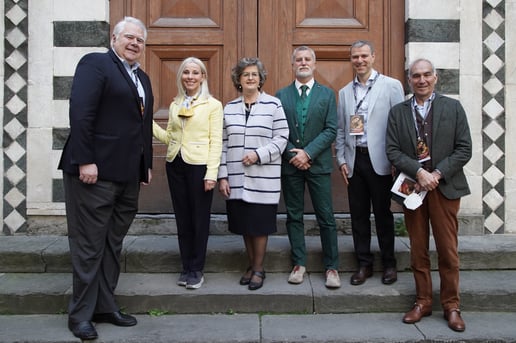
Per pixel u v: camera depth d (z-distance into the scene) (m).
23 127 4.38
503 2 4.43
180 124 3.64
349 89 3.83
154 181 4.59
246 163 3.61
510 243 4.16
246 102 3.74
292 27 4.65
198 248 3.66
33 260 3.96
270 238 4.31
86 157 3.12
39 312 3.60
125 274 3.95
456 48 4.42
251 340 3.21
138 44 3.32
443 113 3.33
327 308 3.60
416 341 3.21
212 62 4.68
